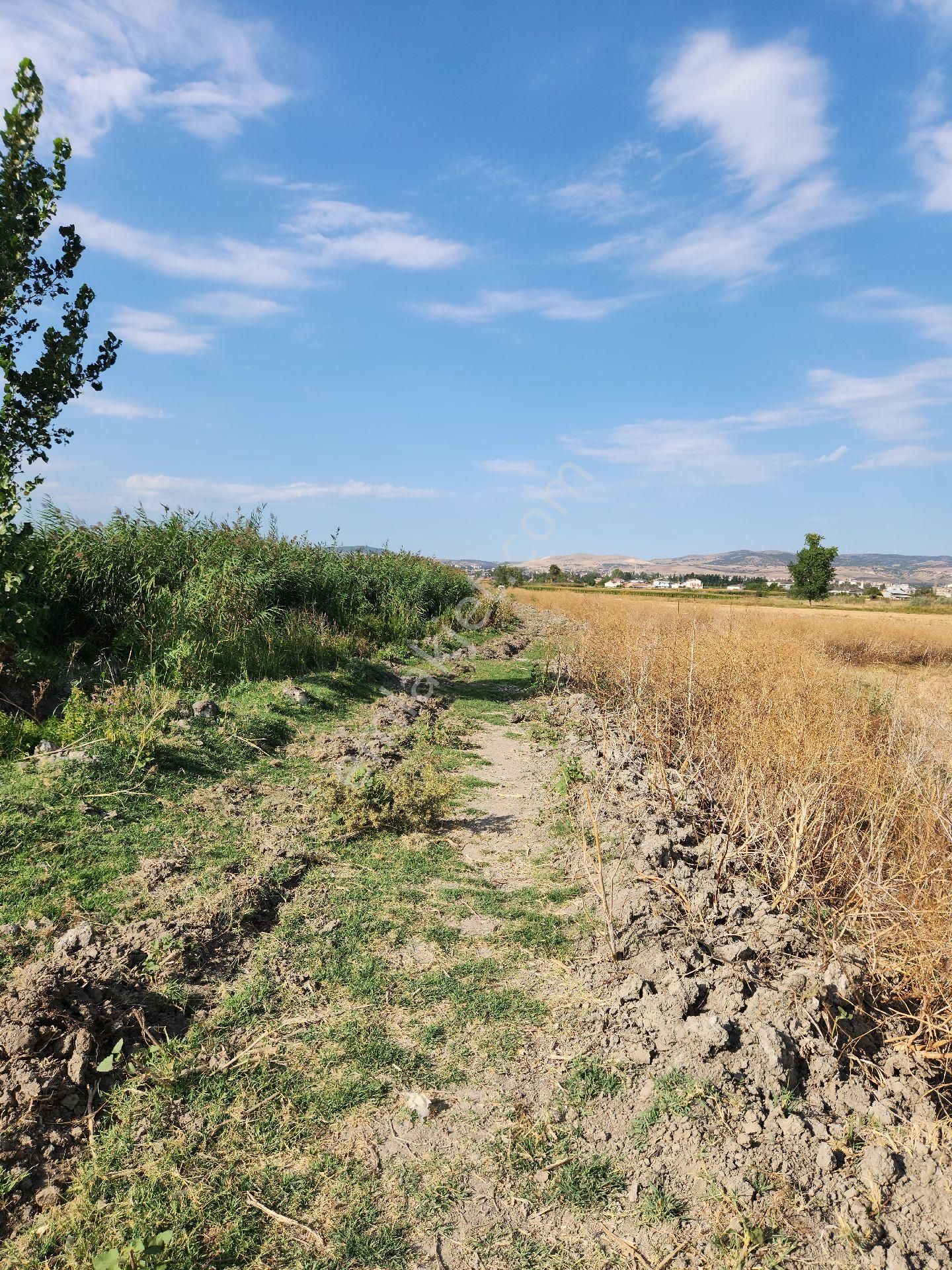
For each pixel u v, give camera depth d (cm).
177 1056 373
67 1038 357
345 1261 278
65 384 917
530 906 550
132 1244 264
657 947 468
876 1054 403
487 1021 415
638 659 1326
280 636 1237
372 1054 384
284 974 450
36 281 918
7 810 585
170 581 1216
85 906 486
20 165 885
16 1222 287
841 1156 326
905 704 1062
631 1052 382
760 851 642
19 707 788
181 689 987
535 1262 279
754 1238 285
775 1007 401
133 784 669
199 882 536
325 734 938
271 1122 339
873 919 503
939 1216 301
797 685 1003
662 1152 325
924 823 630
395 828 682
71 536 1092
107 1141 323
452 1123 343
